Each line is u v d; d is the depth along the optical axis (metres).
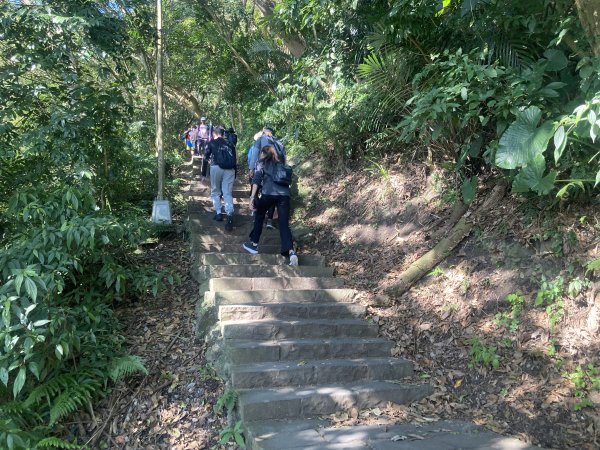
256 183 6.07
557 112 4.25
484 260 4.89
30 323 3.45
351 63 7.70
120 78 6.25
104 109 5.89
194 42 14.85
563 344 3.88
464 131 5.38
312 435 3.37
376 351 4.57
